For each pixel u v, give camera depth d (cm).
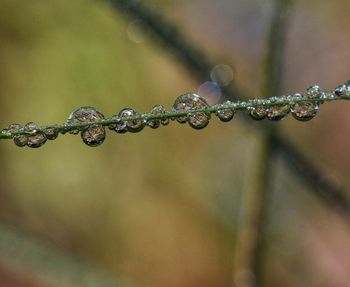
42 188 23
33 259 14
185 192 23
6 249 14
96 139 10
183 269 23
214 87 14
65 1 23
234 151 23
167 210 23
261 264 13
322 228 21
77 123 10
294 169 14
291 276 21
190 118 10
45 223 22
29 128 10
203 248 23
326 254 22
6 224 14
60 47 23
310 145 23
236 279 14
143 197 23
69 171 23
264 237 13
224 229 23
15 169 23
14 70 23
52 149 23
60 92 23
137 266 23
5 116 23
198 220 23
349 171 23
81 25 23
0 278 21
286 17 13
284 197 20
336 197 14
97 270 14
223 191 23
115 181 23
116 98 23
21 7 23
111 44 23
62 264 14
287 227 20
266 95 13
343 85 10
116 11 14
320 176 14
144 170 23
